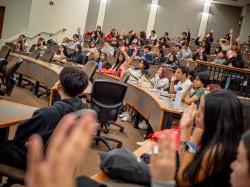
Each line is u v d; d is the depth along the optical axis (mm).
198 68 6816
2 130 2270
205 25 15391
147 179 1502
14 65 5066
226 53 8641
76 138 548
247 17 14438
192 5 15367
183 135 1534
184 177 1281
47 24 12266
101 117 3809
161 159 845
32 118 1858
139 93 5234
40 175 511
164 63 8312
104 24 15758
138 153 1962
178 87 4582
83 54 8727
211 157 1269
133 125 5375
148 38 13695
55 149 542
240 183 866
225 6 15266
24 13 11938
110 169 1516
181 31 15477
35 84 6828
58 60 7883
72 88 1966
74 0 12922
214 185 1267
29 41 11867
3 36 12367
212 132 1341
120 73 6441
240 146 893
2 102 2551
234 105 1349
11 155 1889
